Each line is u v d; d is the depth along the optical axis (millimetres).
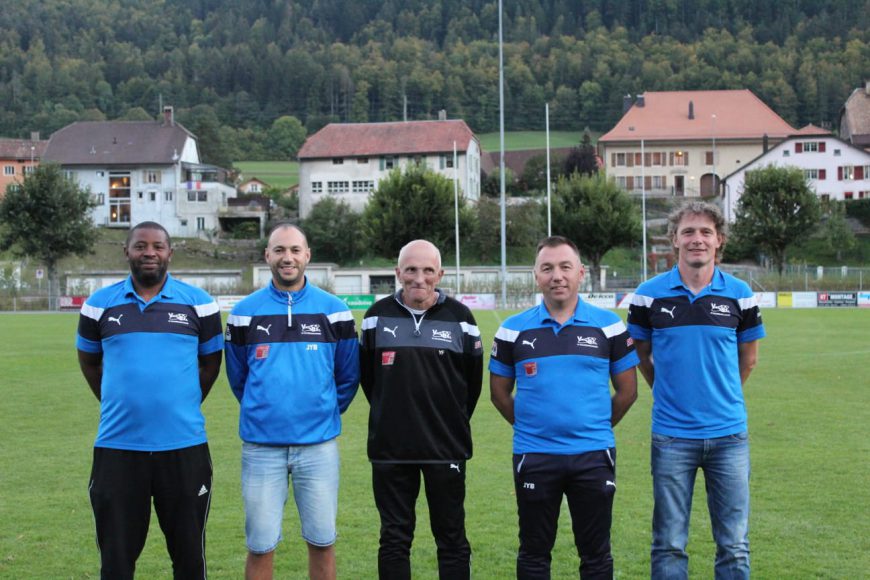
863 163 81938
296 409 6188
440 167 84312
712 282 6156
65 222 59906
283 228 6406
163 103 164750
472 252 71938
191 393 6066
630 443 12406
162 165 86375
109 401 5922
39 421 14719
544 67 165500
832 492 9367
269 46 177500
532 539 6055
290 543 7926
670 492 6043
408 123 87375
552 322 6180
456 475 6270
